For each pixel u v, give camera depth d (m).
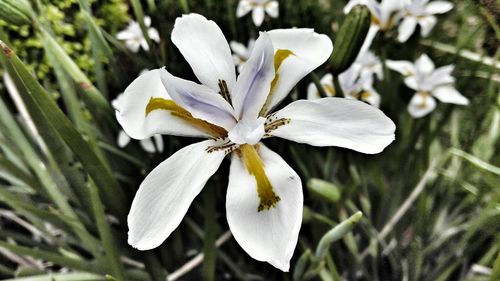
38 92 0.15
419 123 0.25
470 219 0.25
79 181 0.20
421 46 0.27
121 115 0.13
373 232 0.24
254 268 0.25
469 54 0.26
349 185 0.21
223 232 0.25
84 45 0.30
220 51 0.15
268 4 0.26
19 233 0.25
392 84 0.25
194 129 0.14
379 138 0.13
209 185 0.18
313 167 0.24
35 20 0.17
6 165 0.21
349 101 0.14
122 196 0.19
